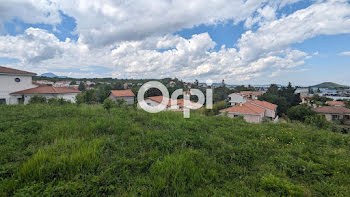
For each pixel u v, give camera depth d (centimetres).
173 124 526
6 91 1411
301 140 432
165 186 211
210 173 250
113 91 2950
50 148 286
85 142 324
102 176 221
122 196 196
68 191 189
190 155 301
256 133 484
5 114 542
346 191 217
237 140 414
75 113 600
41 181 203
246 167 288
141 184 221
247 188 219
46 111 600
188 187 221
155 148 333
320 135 479
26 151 283
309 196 212
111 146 327
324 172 263
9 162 250
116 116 575
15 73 1455
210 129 507
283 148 371
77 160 245
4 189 190
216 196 200
